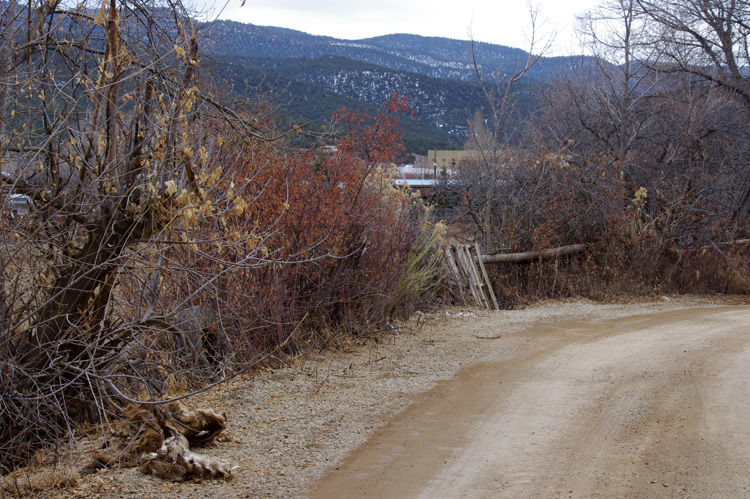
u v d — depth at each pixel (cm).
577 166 2038
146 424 620
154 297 748
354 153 1161
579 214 1942
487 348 1120
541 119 2559
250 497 518
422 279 1323
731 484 513
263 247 776
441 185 2436
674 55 2427
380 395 823
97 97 649
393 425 703
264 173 976
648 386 831
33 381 614
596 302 1772
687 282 2044
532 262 1803
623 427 672
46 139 621
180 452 566
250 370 913
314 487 538
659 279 1998
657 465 562
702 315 1521
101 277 664
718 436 626
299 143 1089
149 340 742
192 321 847
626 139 2184
